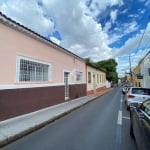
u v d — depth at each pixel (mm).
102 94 29469
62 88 16250
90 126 8031
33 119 8953
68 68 18297
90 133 6910
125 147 5398
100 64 65375
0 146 5711
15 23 9297
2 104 8469
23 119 8945
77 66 21750
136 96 12633
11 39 9273
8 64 9016
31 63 11211
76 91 20953
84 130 7363
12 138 6254
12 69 9305
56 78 15000
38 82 11867
